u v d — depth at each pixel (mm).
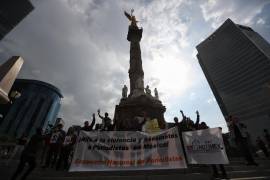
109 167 6801
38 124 109562
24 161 6035
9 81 12039
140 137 7559
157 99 23641
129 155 7133
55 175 6715
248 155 9375
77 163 6836
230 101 110312
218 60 125688
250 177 7562
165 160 7023
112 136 7527
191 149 7598
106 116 11828
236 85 109312
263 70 95500
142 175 6758
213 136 7383
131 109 21062
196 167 7820
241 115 100688
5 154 13234
